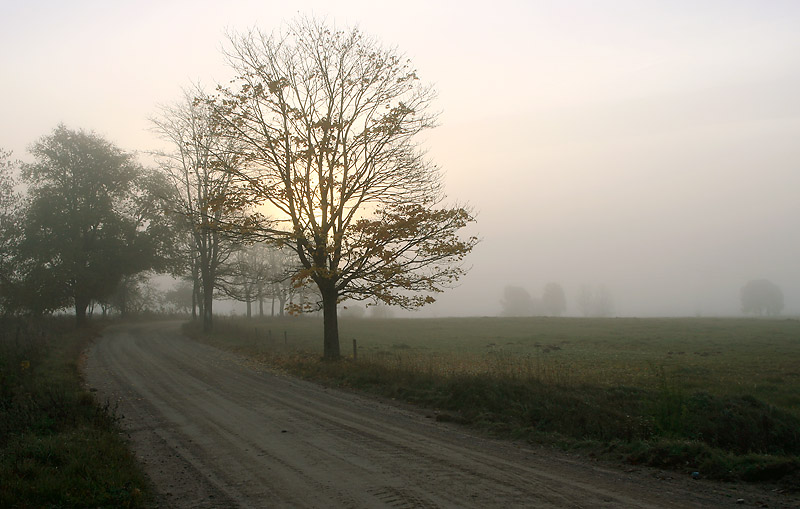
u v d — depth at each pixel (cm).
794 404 1366
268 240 2208
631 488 735
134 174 4497
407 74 2261
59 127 4319
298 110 2155
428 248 2022
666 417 1023
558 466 847
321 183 2152
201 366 2203
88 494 670
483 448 962
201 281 4816
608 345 3206
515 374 1476
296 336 3922
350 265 2120
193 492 717
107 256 4284
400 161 2233
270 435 1049
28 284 3834
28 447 838
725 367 2066
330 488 726
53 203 4075
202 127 2967
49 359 2092
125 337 3806
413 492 707
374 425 1148
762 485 754
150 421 1182
